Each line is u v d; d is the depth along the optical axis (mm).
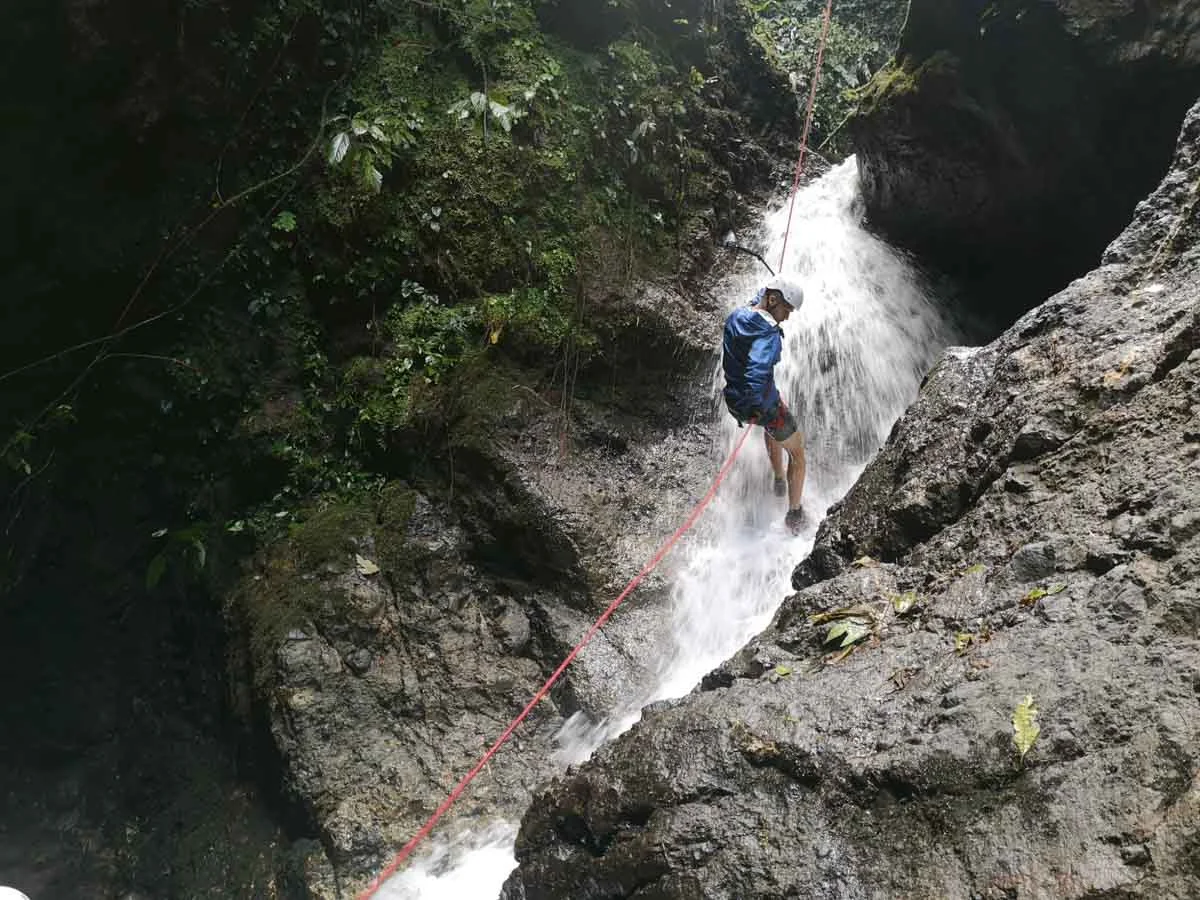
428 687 5598
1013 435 3426
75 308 5965
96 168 5727
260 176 6254
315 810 5145
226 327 6316
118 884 5570
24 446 5828
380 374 6340
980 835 2240
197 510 6266
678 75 7633
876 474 4113
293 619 5625
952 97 6379
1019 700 2424
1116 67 5660
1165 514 2664
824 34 8734
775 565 6039
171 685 6203
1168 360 3193
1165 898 1913
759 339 5594
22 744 6148
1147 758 2133
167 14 5551
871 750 2582
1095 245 6676
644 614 5805
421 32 6734
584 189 6832
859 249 7734
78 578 6238
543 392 6395
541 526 5898
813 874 2422
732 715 2902
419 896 4793
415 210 6371
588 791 3025
